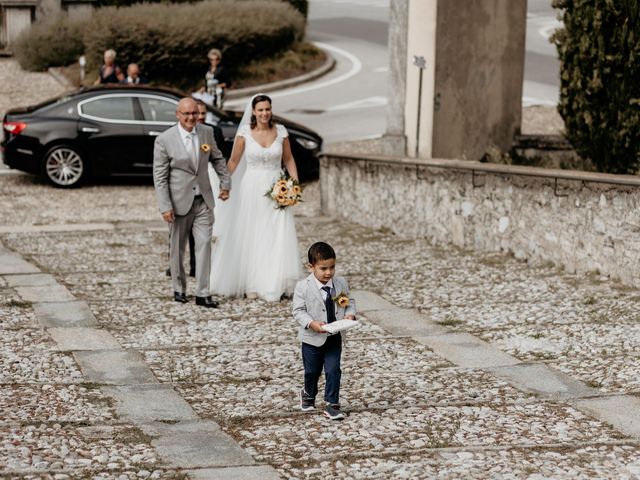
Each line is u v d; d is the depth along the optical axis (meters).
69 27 34.75
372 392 8.86
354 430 7.87
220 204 13.00
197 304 12.23
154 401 8.58
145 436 7.66
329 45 40.25
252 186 12.57
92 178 23.16
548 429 7.84
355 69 35.97
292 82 33.84
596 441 7.55
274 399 8.67
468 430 7.84
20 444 7.40
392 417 8.18
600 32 15.31
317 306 8.09
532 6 49.44
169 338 10.69
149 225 18.23
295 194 12.39
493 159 19.59
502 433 7.76
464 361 9.78
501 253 14.91
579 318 11.24
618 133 15.53
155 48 33.03
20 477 6.73
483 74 20.70
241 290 12.73
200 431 7.80
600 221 13.01
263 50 35.00
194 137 11.91
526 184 14.24
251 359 9.91
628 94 15.29
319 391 8.90
